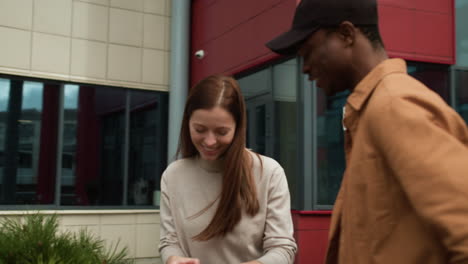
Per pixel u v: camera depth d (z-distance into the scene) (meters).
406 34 6.63
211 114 1.51
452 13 6.90
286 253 1.61
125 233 8.51
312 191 6.31
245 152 1.66
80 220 8.19
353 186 1.07
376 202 1.00
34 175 8.13
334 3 1.14
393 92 0.99
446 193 0.84
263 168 1.68
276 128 6.93
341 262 1.12
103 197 8.58
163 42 9.32
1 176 7.92
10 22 8.12
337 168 6.47
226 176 1.60
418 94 0.96
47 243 4.11
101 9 8.84
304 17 1.18
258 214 1.65
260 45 7.27
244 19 7.73
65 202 8.27
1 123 8.02
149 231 8.69
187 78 9.16
